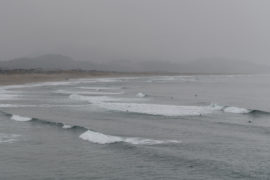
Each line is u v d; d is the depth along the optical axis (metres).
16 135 31.86
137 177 20.80
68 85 110.12
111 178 20.69
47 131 33.59
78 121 39.38
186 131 33.62
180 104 56.88
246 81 157.62
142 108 49.69
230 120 39.84
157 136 31.44
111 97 68.62
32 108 50.88
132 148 26.98
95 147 27.50
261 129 34.59
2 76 136.38
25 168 22.55
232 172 21.58
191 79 178.25
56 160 24.16
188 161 23.72
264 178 20.52
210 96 74.19
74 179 20.56
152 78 186.75
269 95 77.31
